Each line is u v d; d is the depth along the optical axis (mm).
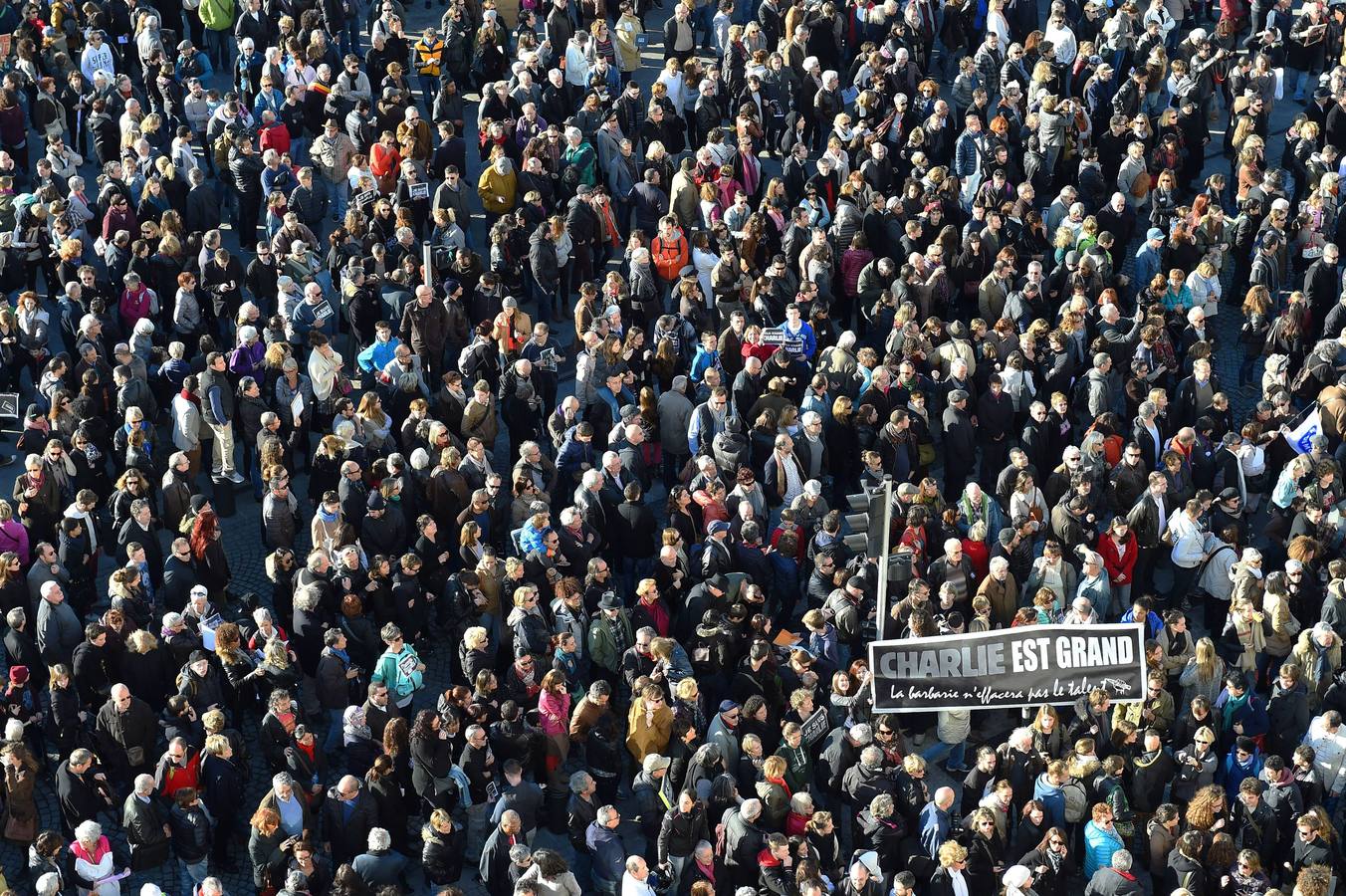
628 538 59812
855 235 74125
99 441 62781
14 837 51844
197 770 52125
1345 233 79000
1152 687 53375
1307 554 58375
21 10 90625
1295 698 54562
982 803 50781
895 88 84500
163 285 71438
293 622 55844
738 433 63375
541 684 53844
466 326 69750
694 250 73500
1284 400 65625
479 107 88812
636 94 83312
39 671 56844
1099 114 85125
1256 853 49281
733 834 49375
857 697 53219
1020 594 59469
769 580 58312
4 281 73438
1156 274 72250
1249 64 87625
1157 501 61344
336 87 82438
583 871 53625
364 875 48812
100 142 80125
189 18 94000
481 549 57875
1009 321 67750
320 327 70125
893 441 62906
